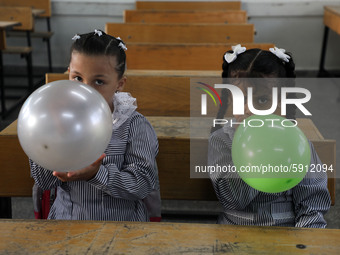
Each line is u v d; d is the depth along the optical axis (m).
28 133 0.75
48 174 1.20
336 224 2.22
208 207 2.38
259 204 1.21
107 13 5.35
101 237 0.87
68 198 1.25
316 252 0.83
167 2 5.03
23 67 5.46
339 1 5.21
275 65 1.15
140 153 1.22
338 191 2.53
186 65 2.69
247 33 3.30
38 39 5.45
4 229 0.89
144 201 1.33
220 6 5.04
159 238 0.87
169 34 3.30
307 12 5.29
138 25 3.29
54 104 0.74
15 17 4.30
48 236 0.87
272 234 0.89
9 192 1.46
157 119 1.61
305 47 5.42
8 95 4.34
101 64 1.12
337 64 5.42
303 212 1.18
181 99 1.84
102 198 1.22
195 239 0.87
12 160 1.43
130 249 0.83
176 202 2.43
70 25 5.41
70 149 0.75
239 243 0.86
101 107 0.79
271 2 5.27
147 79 1.82
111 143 1.20
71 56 1.15
